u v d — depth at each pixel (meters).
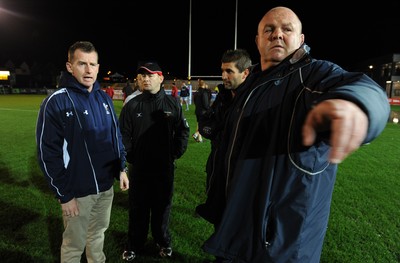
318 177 1.10
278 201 1.14
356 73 0.97
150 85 2.54
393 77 33.19
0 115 12.91
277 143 1.15
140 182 2.64
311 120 0.68
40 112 1.93
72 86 2.04
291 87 1.17
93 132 2.11
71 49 2.04
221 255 1.27
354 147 0.62
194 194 4.29
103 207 2.33
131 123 2.62
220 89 2.36
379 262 2.76
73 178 2.05
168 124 2.63
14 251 2.83
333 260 2.78
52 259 2.74
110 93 22.20
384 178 5.07
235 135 1.29
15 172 5.07
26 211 3.64
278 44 1.27
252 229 1.21
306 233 1.13
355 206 3.91
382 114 0.72
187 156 6.44
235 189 1.22
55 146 1.94
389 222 3.50
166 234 2.80
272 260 1.16
